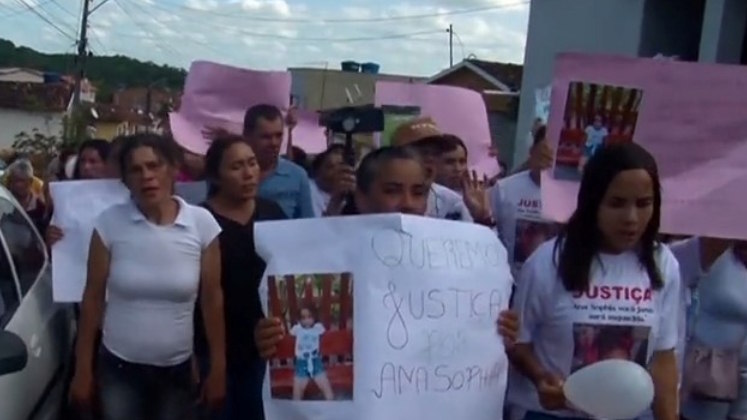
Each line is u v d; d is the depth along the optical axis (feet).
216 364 13.25
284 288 9.93
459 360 9.96
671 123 12.71
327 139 22.54
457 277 10.05
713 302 13.74
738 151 12.76
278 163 17.46
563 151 12.51
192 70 20.76
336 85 110.73
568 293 10.17
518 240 16.30
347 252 9.89
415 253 9.95
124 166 12.80
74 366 13.75
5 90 122.11
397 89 20.92
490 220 16.37
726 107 12.67
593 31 45.98
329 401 9.73
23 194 26.45
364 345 9.70
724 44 38.45
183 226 12.86
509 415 11.00
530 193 16.28
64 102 123.03
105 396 13.03
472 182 16.67
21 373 11.60
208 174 14.07
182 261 12.81
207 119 20.62
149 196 12.66
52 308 14.25
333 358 9.77
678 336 10.93
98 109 111.14
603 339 10.12
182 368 13.26
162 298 12.80
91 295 13.05
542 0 49.26
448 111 20.98
